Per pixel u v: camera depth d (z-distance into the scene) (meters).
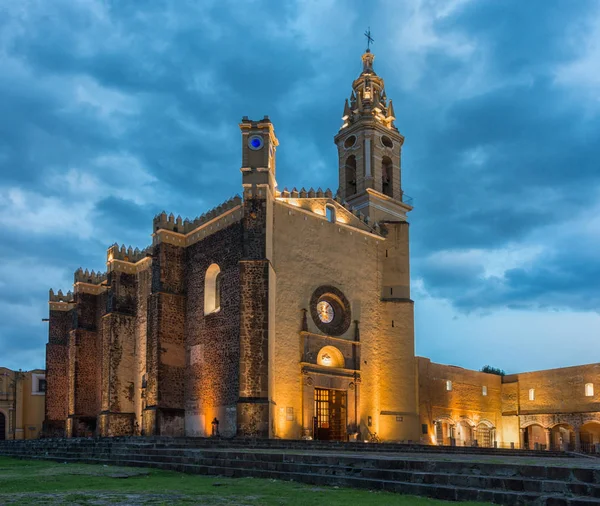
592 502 9.20
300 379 37.34
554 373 54.22
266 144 37.22
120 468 19.00
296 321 38.00
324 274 40.66
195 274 40.34
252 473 15.60
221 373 36.50
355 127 49.69
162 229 40.84
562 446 54.09
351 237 43.28
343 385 39.72
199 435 37.00
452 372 52.38
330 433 39.34
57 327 56.91
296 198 40.38
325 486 13.22
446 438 50.38
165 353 38.88
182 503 10.01
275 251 37.81
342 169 50.38
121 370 45.28
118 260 47.16
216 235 39.22
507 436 56.59
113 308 46.12
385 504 10.05
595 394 50.78
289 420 36.06
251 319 34.78
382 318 43.91
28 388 61.22
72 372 50.19
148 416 38.25
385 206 48.25
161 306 39.47
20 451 30.77
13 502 10.11
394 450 29.97
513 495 10.29
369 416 40.94
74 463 23.09
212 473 16.61
